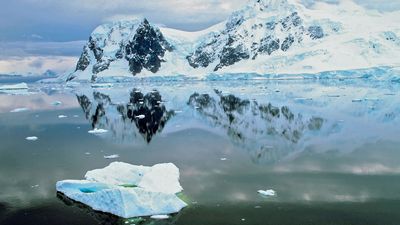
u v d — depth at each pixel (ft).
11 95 449.89
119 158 128.36
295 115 225.56
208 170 112.16
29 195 92.32
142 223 75.66
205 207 82.89
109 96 396.98
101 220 77.66
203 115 232.94
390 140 151.94
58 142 155.63
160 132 178.40
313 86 480.23
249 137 163.53
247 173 108.68
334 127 184.34
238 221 75.87
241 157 127.95
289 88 454.40
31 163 122.31
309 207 82.53
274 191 92.22
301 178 103.30
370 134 165.37
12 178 106.11
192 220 76.59
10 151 139.74
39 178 105.70
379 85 464.24
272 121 205.87
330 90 401.08
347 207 82.38
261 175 106.52
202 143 151.84
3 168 116.67
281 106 268.82
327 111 239.30
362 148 138.92
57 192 94.02
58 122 213.05
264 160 123.54
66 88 613.11
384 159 122.31
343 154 130.52
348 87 440.86
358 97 316.19
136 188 83.15
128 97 376.48
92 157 129.90
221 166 116.57
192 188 95.40
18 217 80.23
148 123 205.77
